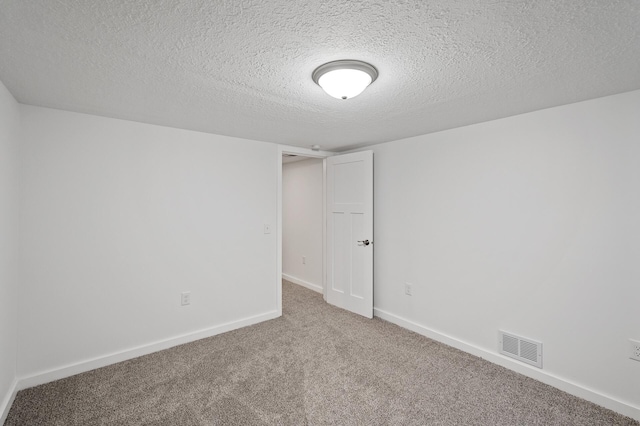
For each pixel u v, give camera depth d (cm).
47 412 180
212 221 291
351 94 158
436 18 109
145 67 148
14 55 136
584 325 197
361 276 345
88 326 228
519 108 210
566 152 203
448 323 273
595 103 191
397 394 199
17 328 201
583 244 197
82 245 225
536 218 217
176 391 202
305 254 469
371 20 111
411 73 155
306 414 180
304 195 468
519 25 113
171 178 266
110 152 236
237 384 210
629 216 180
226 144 299
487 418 177
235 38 123
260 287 326
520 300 226
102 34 119
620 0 98
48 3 100
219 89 176
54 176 214
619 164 183
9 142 180
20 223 202
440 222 279
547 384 211
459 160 263
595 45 127
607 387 188
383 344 271
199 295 283
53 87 174
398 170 317
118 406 186
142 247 252
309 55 137
